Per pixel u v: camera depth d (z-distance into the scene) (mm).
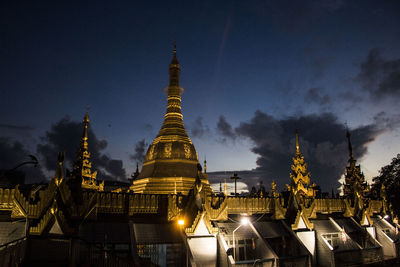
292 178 48969
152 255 30672
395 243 48344
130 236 29594
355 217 50344
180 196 34781
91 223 29906
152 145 46531
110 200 32281
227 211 37719
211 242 32531
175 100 48781
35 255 25219
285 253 38469
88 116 44031
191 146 45969
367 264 42125
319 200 47812
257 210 40594
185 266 30953
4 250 19969
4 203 26719
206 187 45719
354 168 58469
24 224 26688
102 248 27094
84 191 30828
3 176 28953
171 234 32031
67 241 25203
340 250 42688
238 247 35000
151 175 42469
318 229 42625
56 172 29000
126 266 26844
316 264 40625
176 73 50312
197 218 32250
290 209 41719
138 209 33312
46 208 27984
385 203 59156
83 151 42688
